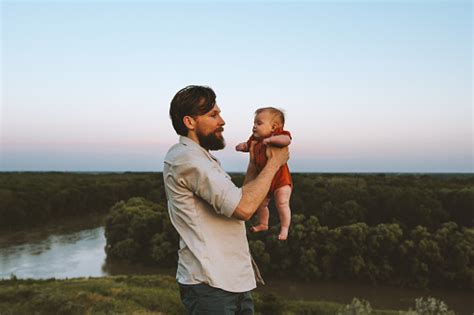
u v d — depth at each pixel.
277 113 2.57
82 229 63.47
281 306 23.73
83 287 24.08
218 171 2.23
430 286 41.00
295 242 43.03
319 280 42.56
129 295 22.64
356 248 42.09
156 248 44.00
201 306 2.17
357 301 24.34
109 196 85.38
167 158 2.33
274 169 2.24
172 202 2.30
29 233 58.78
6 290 21.17
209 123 2.33
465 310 34.06
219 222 2.24
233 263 2.23
